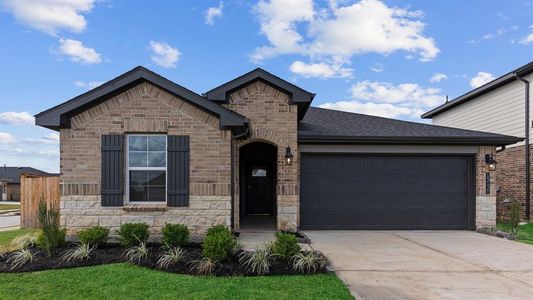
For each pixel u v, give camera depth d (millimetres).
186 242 8969
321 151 12891
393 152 13070
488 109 18766
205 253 7316
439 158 13266
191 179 9828
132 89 9891
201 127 9906
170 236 8695
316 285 6223
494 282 6730
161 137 10055
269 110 12312
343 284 6371
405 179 13180
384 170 13164
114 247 8797
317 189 13023
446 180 13234
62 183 9688
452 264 7957
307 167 13031
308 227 12930
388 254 8875
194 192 9805
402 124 14914
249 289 5949
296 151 12336
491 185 13070
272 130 12305
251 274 6824
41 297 5621
